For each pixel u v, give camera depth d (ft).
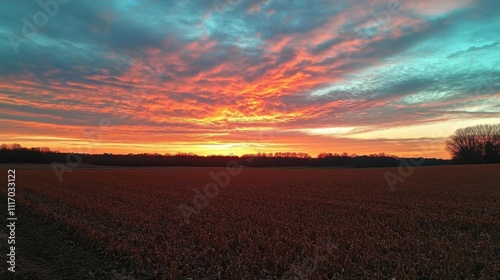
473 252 32.50
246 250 32.99
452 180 121.90
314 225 44.91
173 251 33.76
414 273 27.22
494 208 57.93
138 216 51.78
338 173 194.80
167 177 159.43
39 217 53.31
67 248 36.96
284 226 44.11
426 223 46.96
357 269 28.84
